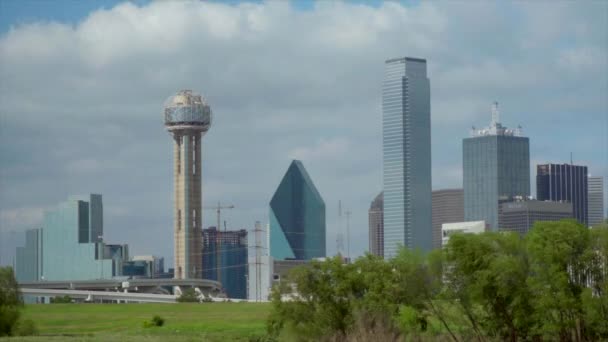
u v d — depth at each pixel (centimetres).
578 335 17425
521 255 17762
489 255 17838
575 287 17375
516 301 17475
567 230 17362
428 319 18700
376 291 18388
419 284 18438
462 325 18325
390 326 18200
